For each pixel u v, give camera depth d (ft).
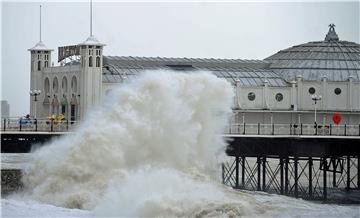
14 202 404.77
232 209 387.34
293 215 421.59
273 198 471.21
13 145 545.44
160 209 378.32
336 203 520.01
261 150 573.74
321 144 566.77
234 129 580.30
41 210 391.86
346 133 586.04
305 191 580.30
